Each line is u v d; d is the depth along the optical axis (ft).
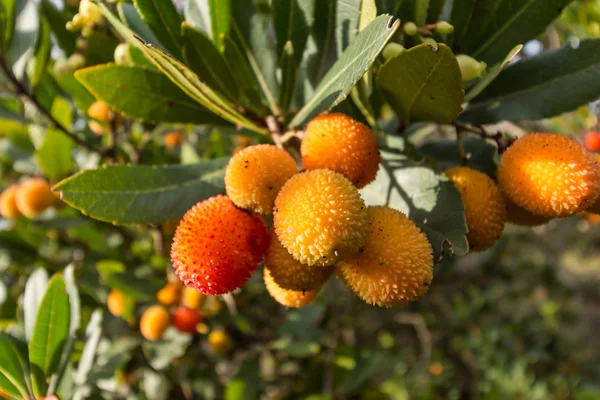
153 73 0.62
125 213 0.54
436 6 0.56
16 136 1.06
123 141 0.97
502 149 0.53
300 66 0.63
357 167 0.49
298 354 1.06
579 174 0.48
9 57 0.79
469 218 0.51
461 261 2.20
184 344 0.96
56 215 1.03
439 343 2.28
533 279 2.53
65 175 0.95
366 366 1.23
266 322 1.24
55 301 0.58
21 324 0.71
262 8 0.64
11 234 1.09
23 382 0.58
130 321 0.98
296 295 0.53
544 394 2.17
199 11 0.66
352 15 0.54
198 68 0.59
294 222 0.44
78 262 1.11
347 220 0.44
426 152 0.64
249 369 1.11
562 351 2.44
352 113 0.59
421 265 0.46
